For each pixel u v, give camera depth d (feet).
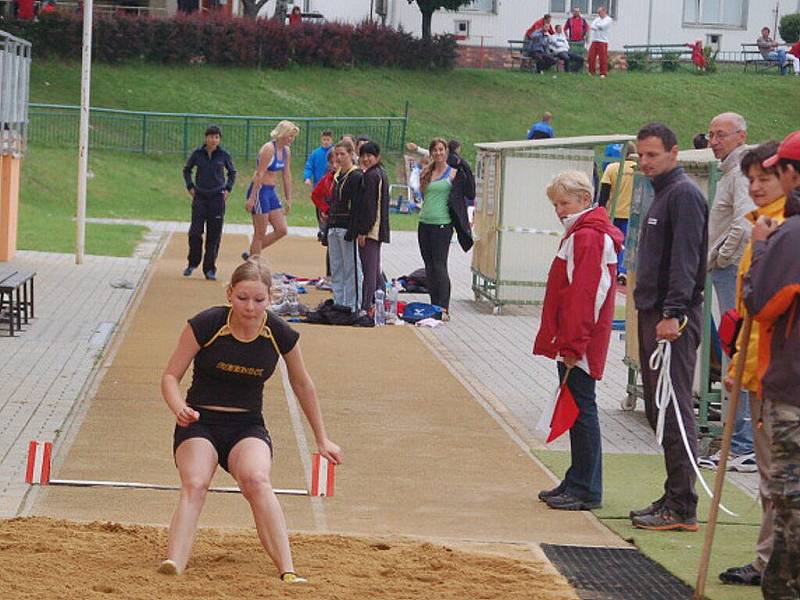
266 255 108.17
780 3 259.39
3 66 89.30
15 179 96.63
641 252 37.58
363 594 28.37
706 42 257.55
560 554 33.55
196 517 29.68
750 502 40.16
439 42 230.07
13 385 52.31
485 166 85.51
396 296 76.28
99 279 87.51
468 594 28.81
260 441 30.40
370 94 213.87
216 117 181.98
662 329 36.19
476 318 80.07
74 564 29.78
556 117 217.36
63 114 177.78
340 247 73.97
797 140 27.30
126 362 58.29
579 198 38.65
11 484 38.14
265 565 30.58
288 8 241.14
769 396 27.20
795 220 26.84
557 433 38.37
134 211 155.43
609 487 41.47
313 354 63.41
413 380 58.03
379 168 73.51
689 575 31.86
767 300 26.76
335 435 46.93
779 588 27.30
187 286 85.87
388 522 36.27
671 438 36.47
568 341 37.99
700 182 48.65
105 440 44.09
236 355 30.04
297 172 185.06
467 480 41.57
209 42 212.84
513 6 246.47
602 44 237.66
